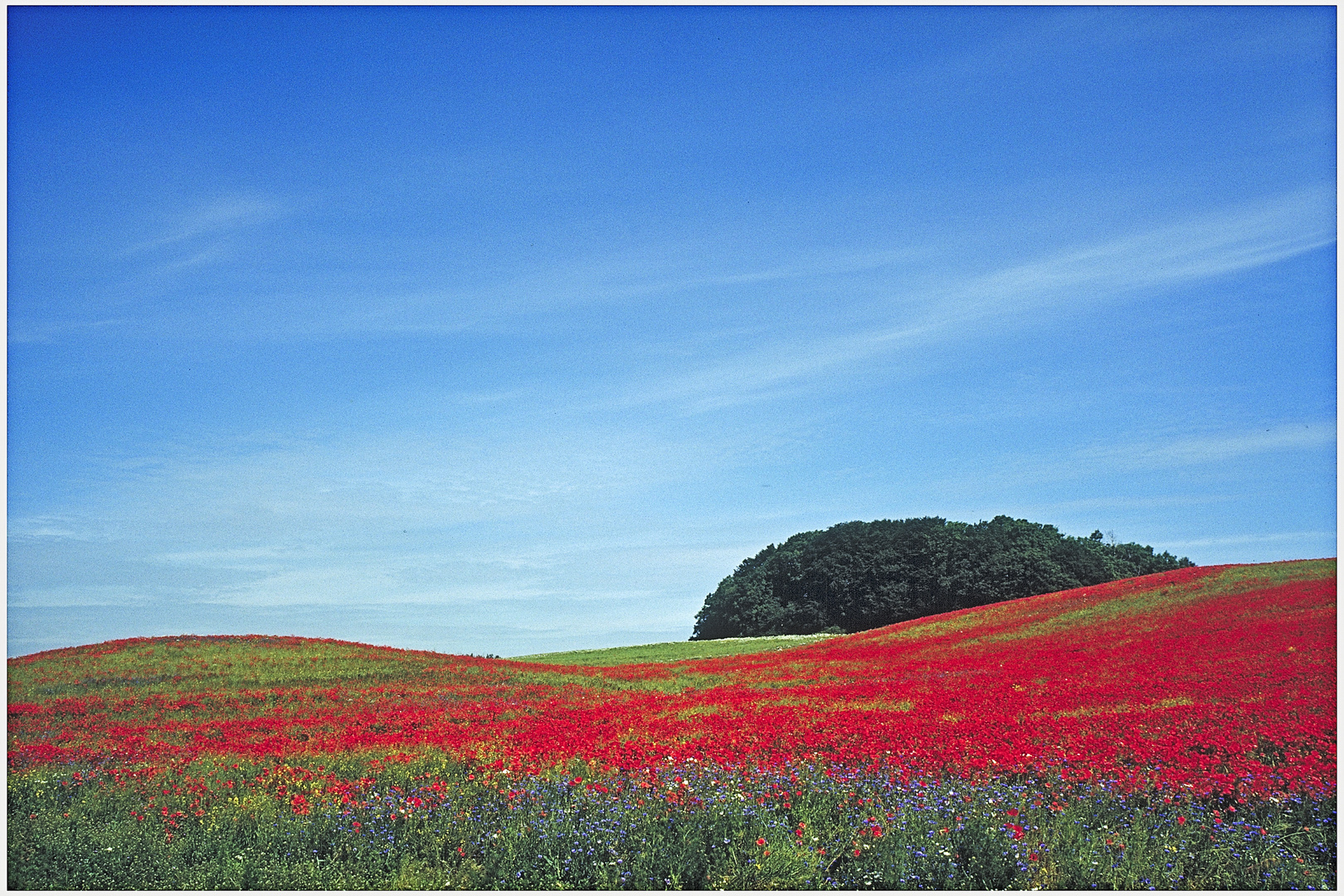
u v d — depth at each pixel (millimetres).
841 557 82438
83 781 13039
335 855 9570
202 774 13742
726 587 94062
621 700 24844
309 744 16578
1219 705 17297
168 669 29688
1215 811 10438
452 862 9367
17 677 28312
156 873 9164
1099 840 9359
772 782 11727
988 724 16406
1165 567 88562
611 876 8703
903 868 8594
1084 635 34719
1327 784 10938
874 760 13352
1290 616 30766
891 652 38125
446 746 15711
